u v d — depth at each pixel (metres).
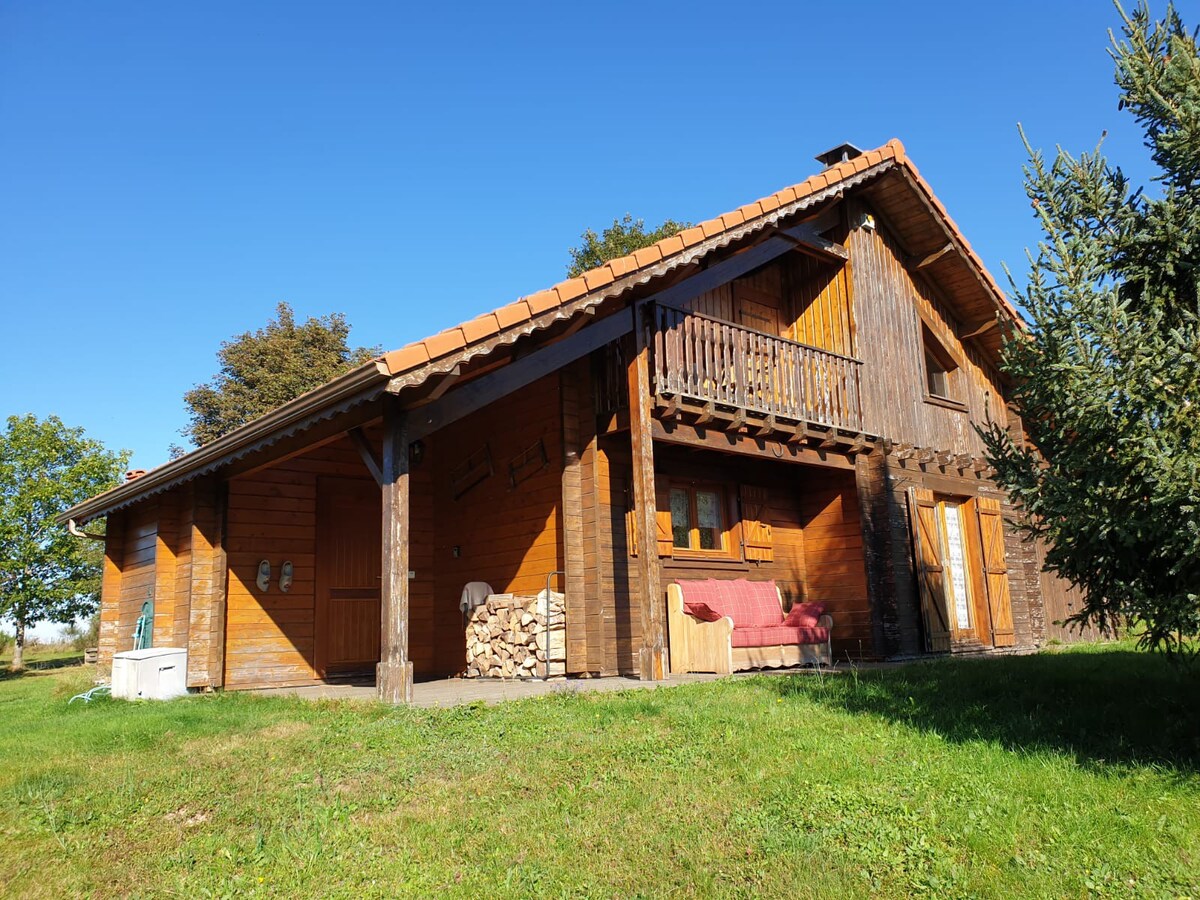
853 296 12.18
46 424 21.56
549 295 7.50
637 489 8.69
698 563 10.74
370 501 10.93
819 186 10.97
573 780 4.86
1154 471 4.46
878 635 11.23
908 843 3.99
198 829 4.37
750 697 6.90
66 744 6.06
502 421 10.39
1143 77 5.30
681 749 5.35
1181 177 5.34
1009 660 9.69
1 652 27.91
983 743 5.42
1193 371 4.51
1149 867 3.72
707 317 9.75
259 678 9.80
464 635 10.47
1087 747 5.42
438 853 4.00
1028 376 5.14
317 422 7.31
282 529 10.20
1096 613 5.47
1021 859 3.80
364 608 10.70
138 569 11.49
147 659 8.88
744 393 9.88
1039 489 5.18
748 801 4.52
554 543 9.52
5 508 20.72
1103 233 5.34
